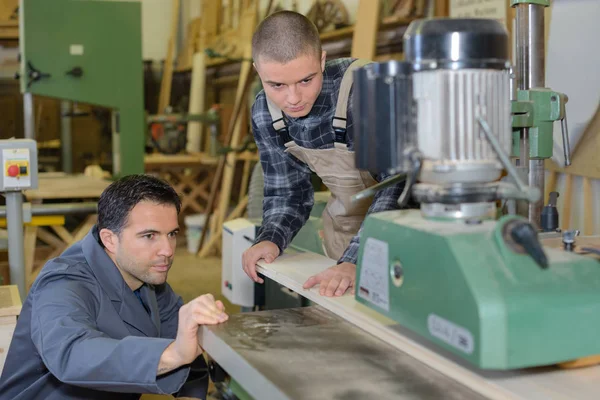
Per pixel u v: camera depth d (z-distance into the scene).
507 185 1.08
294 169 2.01
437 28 1.04
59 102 6.28
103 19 4.02
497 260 0.97
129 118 4.20
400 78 1.05
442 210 1.09
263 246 1.84
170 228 1.78
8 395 1.80
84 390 1.77
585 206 2.90
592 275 1.00
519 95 1.53
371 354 1.23
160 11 7.82
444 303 0.98
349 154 1.87
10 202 2.85
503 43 1.06
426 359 1.11
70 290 1.66
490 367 0.92
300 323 1.42
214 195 5.91
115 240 1.77
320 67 1.62
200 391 1.93
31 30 3.87
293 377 1.12
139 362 1.41
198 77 6.79
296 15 1.57
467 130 1.05
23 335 1.77
